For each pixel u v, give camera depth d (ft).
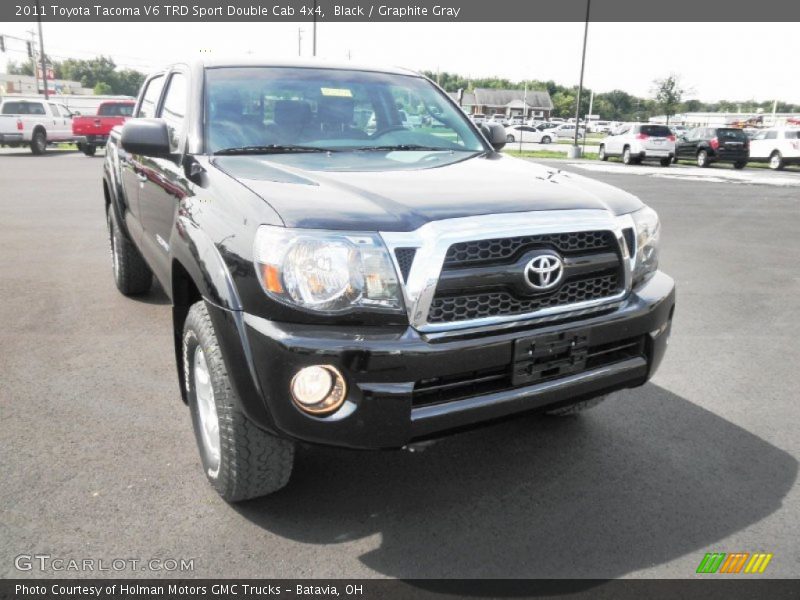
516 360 7.96
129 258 17.71
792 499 9.57
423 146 11.97
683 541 8.59
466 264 7.68
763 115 253.03
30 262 22.84
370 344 7.29
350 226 7.45
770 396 13.26
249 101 11.49
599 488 9.78
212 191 8.99
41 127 75.61
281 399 7.44
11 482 9.49
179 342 10.05
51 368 13.64
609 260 8.66
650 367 9.32
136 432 11.05
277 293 7.38
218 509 9.04
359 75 13.03
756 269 24.79
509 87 422.82
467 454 10.72
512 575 7.91
